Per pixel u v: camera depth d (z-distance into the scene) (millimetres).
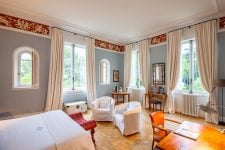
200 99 4277
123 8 3537
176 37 4758
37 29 4277
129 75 6438
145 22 4395
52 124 2113
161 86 5297
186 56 4738
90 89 5449
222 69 3842
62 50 4684
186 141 1587
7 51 3764
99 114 3922
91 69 5516
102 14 3883
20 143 1589
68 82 5180
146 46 5750
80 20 4270
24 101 4031
